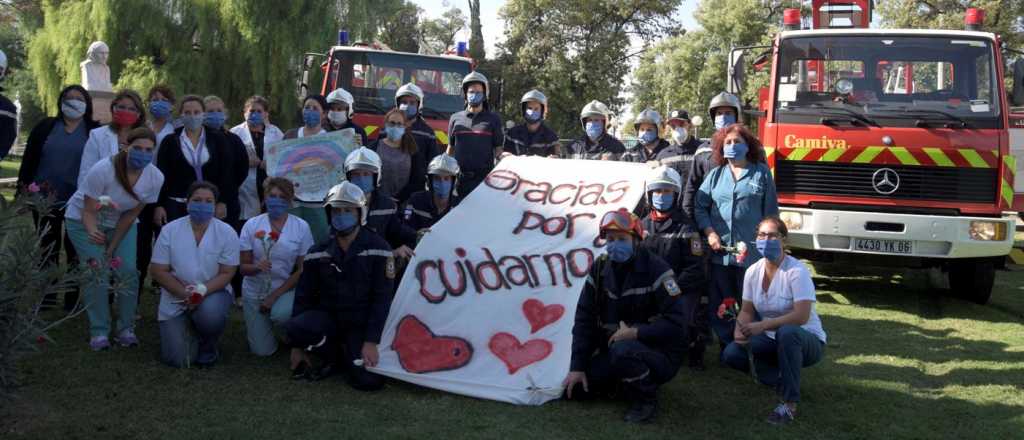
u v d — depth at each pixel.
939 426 5.55
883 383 6.52
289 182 6.77
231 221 7.59
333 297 6.06
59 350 6.58
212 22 27.16
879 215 9.45
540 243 6.92
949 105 9.58
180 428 5.07
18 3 38.28
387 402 5.69
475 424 5.29
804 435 5.32
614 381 5.77
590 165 7.74
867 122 9.59
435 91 13.10
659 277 5.48
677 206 6.84
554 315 6.34
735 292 6.91
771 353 5.81
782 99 9.94
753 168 6.90
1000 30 30.42
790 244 9.83
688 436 5.23
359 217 6.07
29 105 41.69
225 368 6.38
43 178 7.55
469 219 7.19
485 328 6.32
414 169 8.18
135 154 6.35
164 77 26.55
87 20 27.25
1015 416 5.79
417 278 6.70
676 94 48.94
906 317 9.24
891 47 9.81
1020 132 14.03
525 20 47.16
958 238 9.31
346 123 8.70
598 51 46.00
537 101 8.90
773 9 45.56
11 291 4.54
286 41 26.53
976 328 8.70
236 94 28.08
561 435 5.15
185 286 6.32
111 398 5.56
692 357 6.83
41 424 5.05
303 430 5.10
